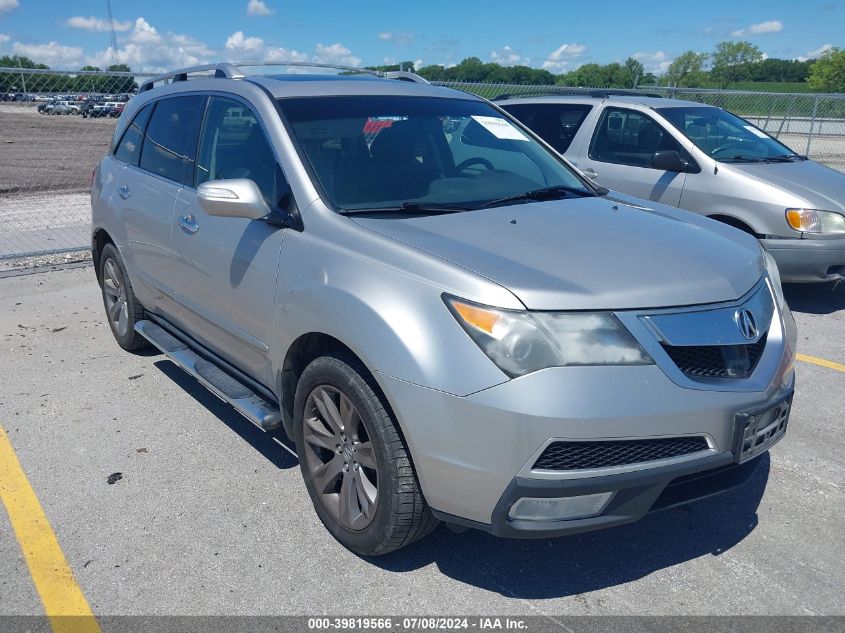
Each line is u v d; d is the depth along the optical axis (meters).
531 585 3.03
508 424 2.57
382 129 3.93
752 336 2.92
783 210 6.54
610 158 7.80
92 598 2.95
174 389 4.94
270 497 3.66
